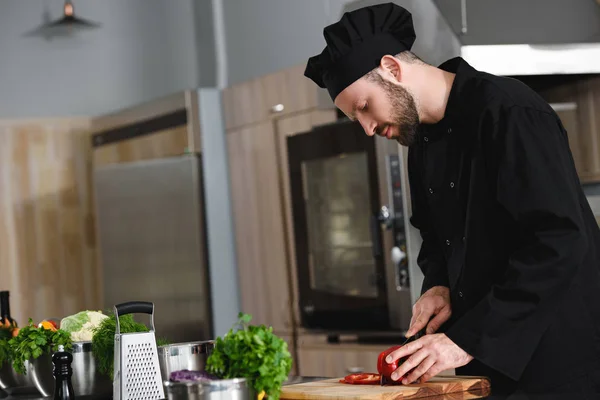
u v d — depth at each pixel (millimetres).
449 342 1858
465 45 3285
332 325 4113
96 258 5727
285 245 4395
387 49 2094
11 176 5609
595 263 2014
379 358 1923
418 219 2396
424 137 2168
